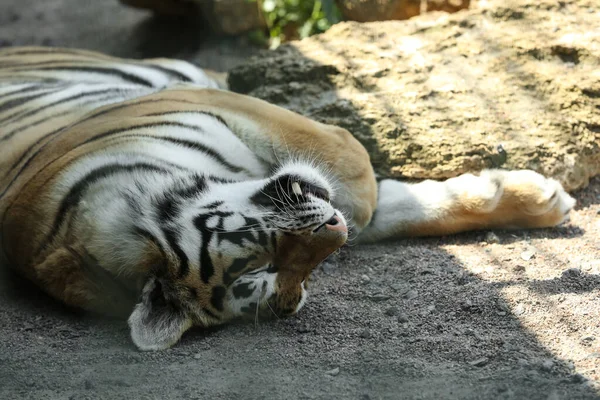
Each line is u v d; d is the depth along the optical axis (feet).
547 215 29.35
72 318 26.48
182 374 22.41
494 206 29.35
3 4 61.87
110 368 23.02
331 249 24.54
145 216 24.91
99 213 25.30
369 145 32.48
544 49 33.73
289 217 24.21
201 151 27.86
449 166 31.42
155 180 25.66
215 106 29.45
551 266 26.76
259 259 24.53
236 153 28.68
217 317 24.85
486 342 22.49
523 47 33.96
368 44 36.35
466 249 29.07
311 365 22.43
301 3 47.91
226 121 29.09
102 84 36.37
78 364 23.39
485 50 34.58
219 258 24.32
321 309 25.82
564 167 31.12
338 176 29.04
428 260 28.45
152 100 29.63
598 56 32.78
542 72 33.01
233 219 24.63
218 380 21.98
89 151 27.02
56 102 33.58
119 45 52.65
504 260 27.63
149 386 21.89
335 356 22.76
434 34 36.01
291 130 29.17
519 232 29.94
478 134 31.63
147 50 51.52
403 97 33.32
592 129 31.65
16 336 25.35
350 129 32.89
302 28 46.70
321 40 37.47
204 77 39.96
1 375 22.89
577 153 31.32
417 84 33.83
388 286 26.91
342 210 29.30
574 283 25.07
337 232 24.29
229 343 24.14
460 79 33.71
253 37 49.08
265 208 24.64
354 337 23.82
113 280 25.18
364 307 25.72
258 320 25.23
